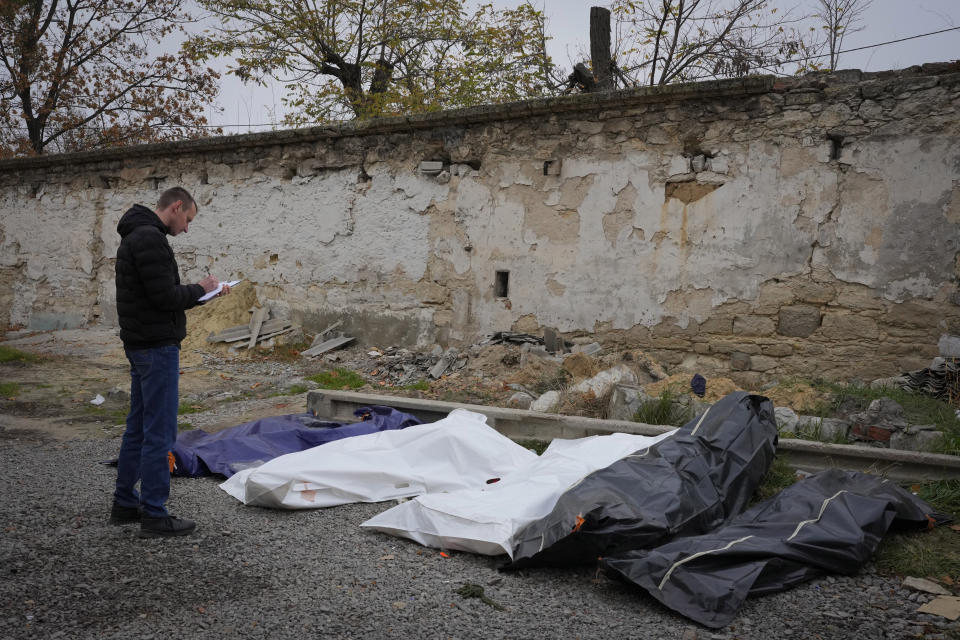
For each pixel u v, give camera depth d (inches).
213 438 206.4
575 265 333.7
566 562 130.9
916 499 152.9
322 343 390.6
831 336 282.8
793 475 179.9
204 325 411.5
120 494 149.6
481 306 359.3
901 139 270.4
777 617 114.9
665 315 314.0
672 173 311.4
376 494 170.4
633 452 167.0
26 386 315.6
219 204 451.8
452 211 368.2
